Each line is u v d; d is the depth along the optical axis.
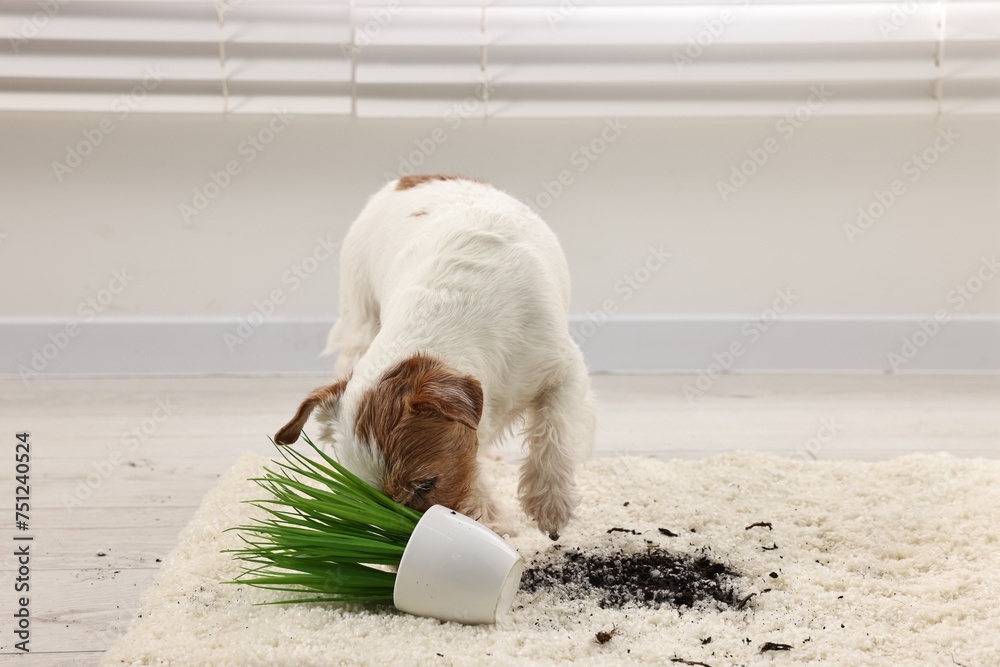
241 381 3.03
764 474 2.31
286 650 1.76
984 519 2.09
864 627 1.83
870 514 2.14
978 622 1.83
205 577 1.97
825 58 2.92
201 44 2.88
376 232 2.25
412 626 1.82
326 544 1.84
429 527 1.82
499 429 2.03
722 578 1.97
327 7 2.90
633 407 2.79
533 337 1.97
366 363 1.90
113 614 1.92
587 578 1.97
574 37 2.91
